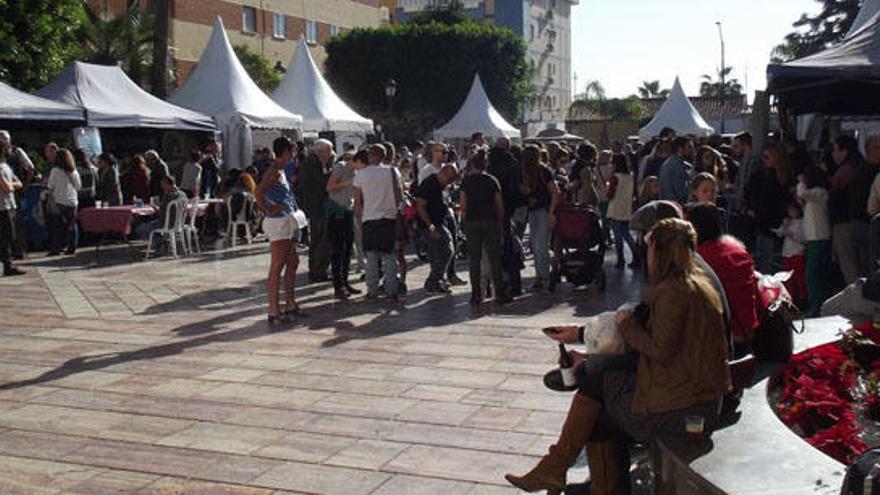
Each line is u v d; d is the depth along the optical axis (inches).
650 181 497.7
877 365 211.8
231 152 834.8
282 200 375.9
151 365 309.7
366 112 1920.5
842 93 476.1
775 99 485.1
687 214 194.5
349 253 443.8
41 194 648.4
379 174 422.3
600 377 173.2
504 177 440.8
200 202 692.1
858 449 165.0
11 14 967.6
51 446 227.9
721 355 160.1
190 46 1753.2
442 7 2493.8
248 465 213.3
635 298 436.1
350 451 221.9
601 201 595.2
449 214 486.6
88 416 252.5
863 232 351.3
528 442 226.8
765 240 410.9
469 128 1212.5
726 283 185.6
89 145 749.9
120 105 753.6
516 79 1978.3
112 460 217.8
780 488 135.6
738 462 146.9
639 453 208.1
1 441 232.1
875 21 405.1
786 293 209.2
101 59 1282.0
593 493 181.5
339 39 1930.4
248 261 599.5
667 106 1228.5
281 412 254.2
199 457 219.1
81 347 338.6
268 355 322.7
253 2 1921.8
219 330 367.9
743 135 466.3
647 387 162.4
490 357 315.3
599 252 454.9
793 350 209.3
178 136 1054.4
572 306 415.5
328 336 353.4
